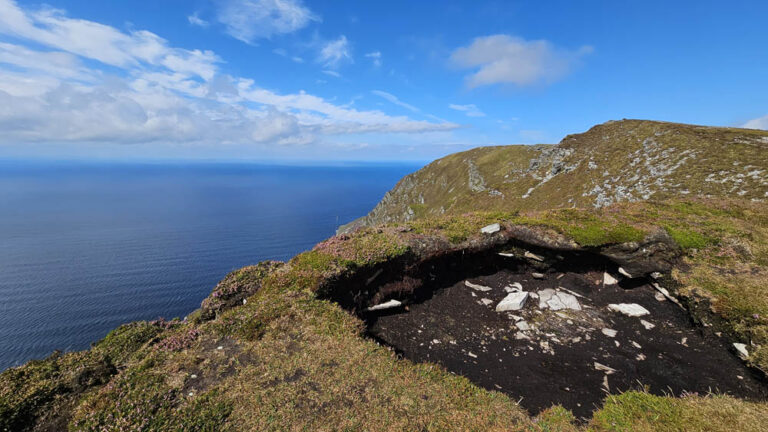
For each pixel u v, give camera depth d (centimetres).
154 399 731
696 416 748
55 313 10612
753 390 971
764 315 1107
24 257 18412
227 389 778
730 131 4538
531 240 1695
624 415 791
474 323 1403
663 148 4803
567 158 6638
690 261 1488
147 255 18612
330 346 965
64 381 795
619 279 1617
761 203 2075
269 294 1264
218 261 17275
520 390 1030
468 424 716
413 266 1588
